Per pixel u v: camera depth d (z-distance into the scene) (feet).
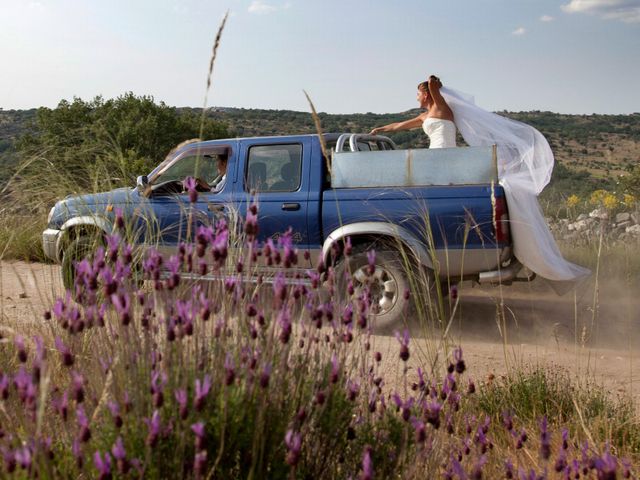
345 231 20.90
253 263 9.49
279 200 22.02
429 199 20.26
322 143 10.87
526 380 14.62
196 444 5.84
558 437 11.97
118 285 7.81
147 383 7.50
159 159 143.64
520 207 19.88
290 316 7.93
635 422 13.01
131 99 153.69
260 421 7.19
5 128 152.76
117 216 8.59
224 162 23.48
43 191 22.49
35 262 33.24
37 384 6.73
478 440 9.38
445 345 12.98
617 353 19.25
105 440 7.11
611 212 44.83
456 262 20.16
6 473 6.15
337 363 7.97
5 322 14.98
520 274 21.86
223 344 8.03
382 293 20.39
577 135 190.19
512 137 22.63
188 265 8.05
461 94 24.41
